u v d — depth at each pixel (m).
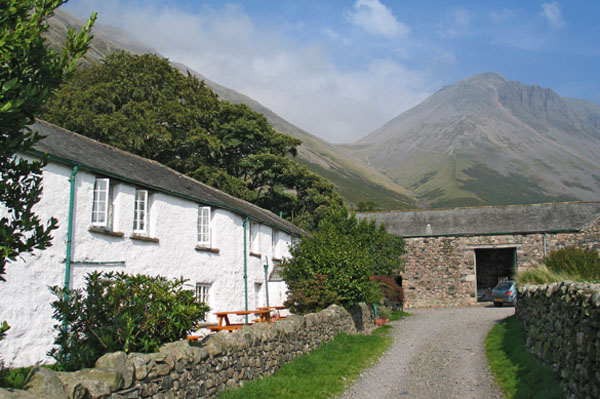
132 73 31.62
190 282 14.66
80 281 10.58
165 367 6.61
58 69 5.35
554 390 8.20
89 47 5.64
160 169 17.64
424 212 36.41
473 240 33.31
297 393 8.93
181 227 14.55
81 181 10.90
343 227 24.77
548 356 9.99
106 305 7.00
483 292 37.16
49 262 9.84
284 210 39.69
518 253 32.53
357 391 9.86
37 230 5.08
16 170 5.25
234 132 36.62
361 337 16.08
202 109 35.66
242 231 18.30
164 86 33.06
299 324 12.06
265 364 9.87
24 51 5.11
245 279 18.11
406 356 13.77
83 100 29.34
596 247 31.30
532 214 33.97
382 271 24.91
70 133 14.70
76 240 10.61
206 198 16.38
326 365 11.59
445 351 14.43
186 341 7.39
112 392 5.59
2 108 4.61
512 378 10.16
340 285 16.69
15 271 9.15
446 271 33.38
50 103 28.58
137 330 6.96
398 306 28.61
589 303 7.05
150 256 13.02
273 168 37.69
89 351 6.64
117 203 12.05
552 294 9.96
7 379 5.19
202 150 33.84
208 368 7.73
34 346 9.28
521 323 16.05
